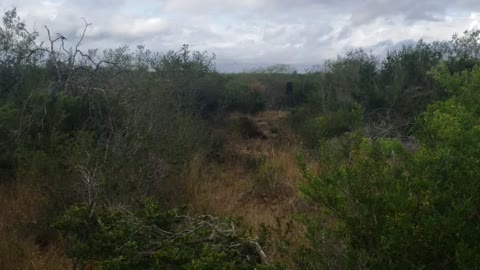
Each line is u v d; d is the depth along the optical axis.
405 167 3.12
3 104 8.46
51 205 5.66
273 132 13.50
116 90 8.05
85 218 4.16
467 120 3.18
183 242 3.86
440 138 3.22
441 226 2.67
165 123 7.77
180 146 7.67
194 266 3.28
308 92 17.22
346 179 3.06
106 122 7.34
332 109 11.84
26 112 7.81
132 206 5.50
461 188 2.81
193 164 8.03
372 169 3.10
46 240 5.53
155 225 4.19
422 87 11.20
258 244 3.87
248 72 23.62
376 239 2.91
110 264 3.44
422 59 11.87
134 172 6.03
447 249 2.69
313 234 3.28
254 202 7.52
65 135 6.86
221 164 10.05
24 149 6.69
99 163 5.74
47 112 7.60
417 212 2.84
